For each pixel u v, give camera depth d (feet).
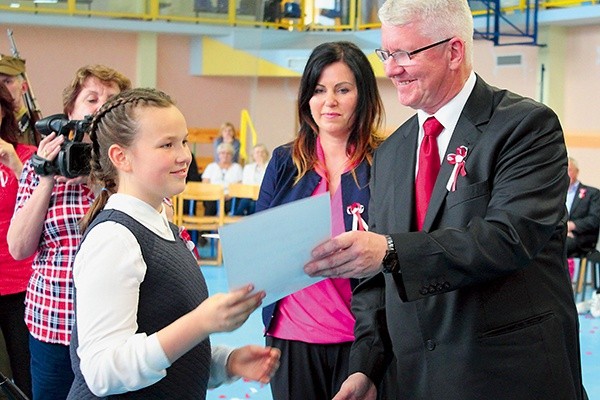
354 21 52.80
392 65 8.07
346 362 10.83
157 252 7.20
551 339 7.85
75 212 10.60
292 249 6.64
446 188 7.94
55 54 51.44
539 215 7.48
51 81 51.49
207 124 56.44
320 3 53.72
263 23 54.13
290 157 11.35
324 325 10.77
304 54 52.70
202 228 39.45
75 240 10.64
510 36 42.78
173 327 6.65
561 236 8.11
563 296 8.04
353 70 10.99
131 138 7.29
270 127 56.80
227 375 7.98
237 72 54.13
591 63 42.37
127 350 6.66
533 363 7.76
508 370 7.75
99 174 7.63
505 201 7.56
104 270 6.89
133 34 53.06
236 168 44.06
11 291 12.53
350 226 10.94
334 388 10.87
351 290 10.78
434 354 7.98
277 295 7.07
